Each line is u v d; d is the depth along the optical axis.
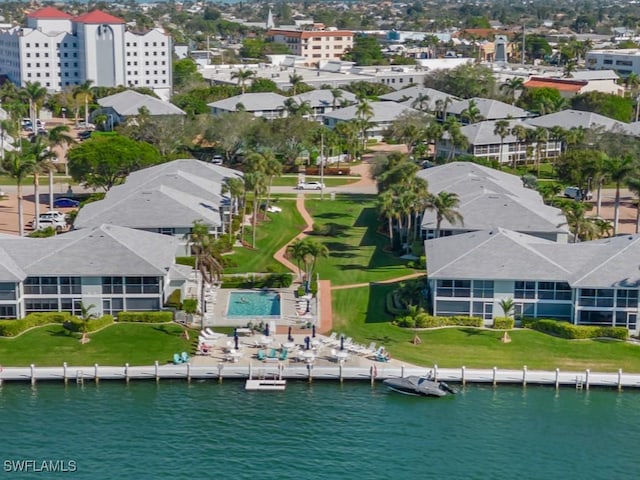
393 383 91.44
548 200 146.75
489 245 106.06
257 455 80.31
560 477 78.19
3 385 92.12
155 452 80.56
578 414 87.88
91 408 87.81
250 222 144.88
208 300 110.62
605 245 106.94
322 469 78.50
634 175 139.25
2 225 142.50
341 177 184.12
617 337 99.75
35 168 131.88
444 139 190.50
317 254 111.56
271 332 101.19
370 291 114.38
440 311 104.38
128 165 157.00
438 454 81.19
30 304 104.56
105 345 98.06
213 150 197.25
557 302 103.44
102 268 104.38
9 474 76.88
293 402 89.50
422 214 131.38
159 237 115.19
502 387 92.50
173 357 95.38
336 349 97.50
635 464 80.19
